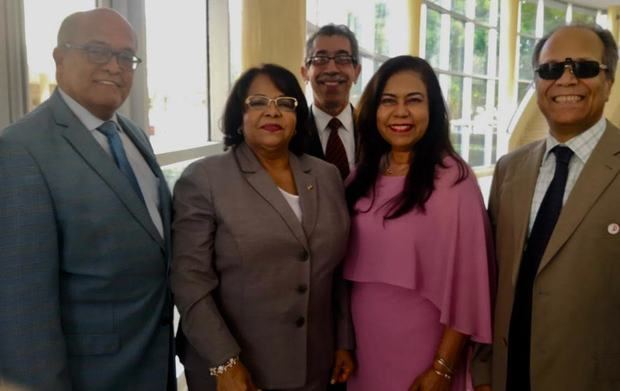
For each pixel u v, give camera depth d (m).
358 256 1.75
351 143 2.46
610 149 1.48
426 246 1.64
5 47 1.50
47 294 1.27
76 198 1.33
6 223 1.23
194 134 3.59
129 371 1.46
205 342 1.47
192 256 1.53
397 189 1.73
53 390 1.27
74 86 1.46
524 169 1.66
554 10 13.17
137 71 2.54
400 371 1.68
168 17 3.06
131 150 1.64
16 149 1.26
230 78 3.70
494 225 1.76
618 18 13.80
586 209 1.44
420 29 8.29
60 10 1.94
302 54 3.61
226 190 1.57
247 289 1.54
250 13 3.25
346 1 6.59
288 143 1.72
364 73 7.49
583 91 1.50
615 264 1.42
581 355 1.45
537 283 1.50
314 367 1.67
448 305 1.60
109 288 1.41
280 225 1.56
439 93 1.74
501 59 11.93
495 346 1.64
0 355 1.25
